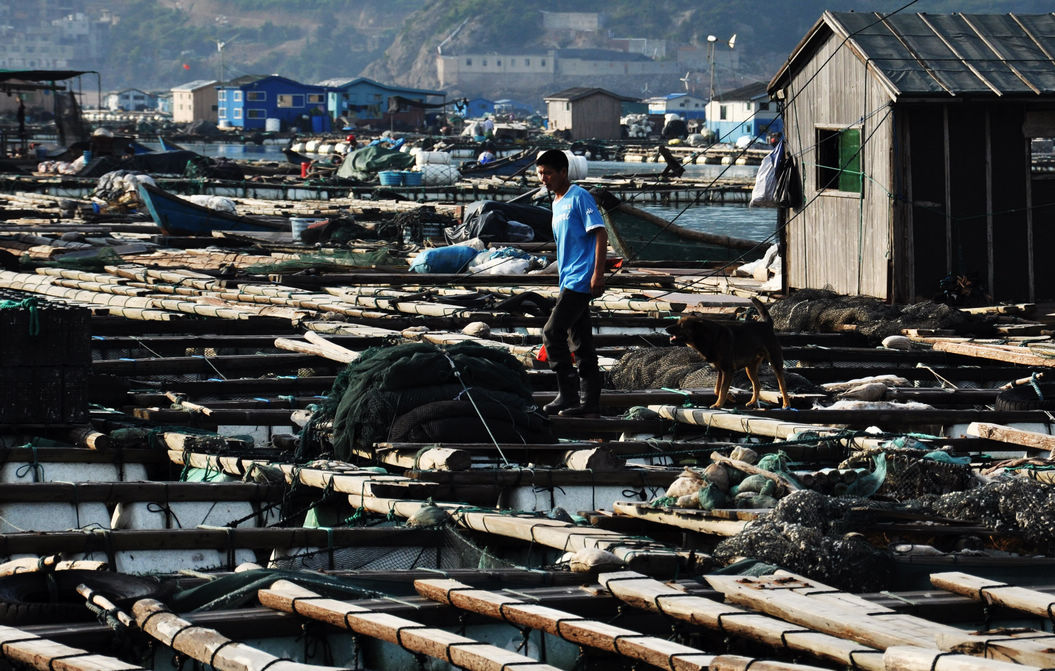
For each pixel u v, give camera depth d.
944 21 53.97
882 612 16.17
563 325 30.50
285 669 14.53
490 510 22.67
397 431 27.12
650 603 16.88
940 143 51.09
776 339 31.98
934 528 21.22
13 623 16.62
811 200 55.84
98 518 24.48
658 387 36.31
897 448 26.14
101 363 36.75
